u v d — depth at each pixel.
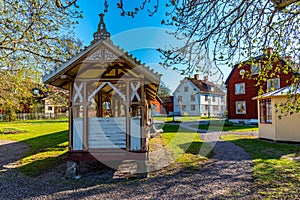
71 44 8.59
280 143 11.29
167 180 5.65
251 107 24.77
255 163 7.00
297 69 4.86
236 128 19.16
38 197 4.75
